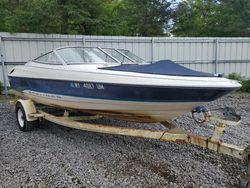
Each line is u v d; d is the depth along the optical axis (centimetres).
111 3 1655
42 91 521
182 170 370
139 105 395
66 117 486
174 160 402
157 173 360
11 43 933
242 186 306
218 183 337
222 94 354
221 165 386
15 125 586
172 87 347
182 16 1923
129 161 397
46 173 357
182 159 405
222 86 340
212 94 351
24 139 489
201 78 361
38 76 512
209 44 1207
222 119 343
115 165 383
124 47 1079
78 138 497
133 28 1831
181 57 1174
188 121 615
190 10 1997
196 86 339
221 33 1916
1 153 422
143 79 369
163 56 1145
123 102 404
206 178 349
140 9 1861
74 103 470
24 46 952
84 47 509
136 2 1881
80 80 429
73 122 457
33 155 414
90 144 466
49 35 979
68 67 461
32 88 545
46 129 553
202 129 552
